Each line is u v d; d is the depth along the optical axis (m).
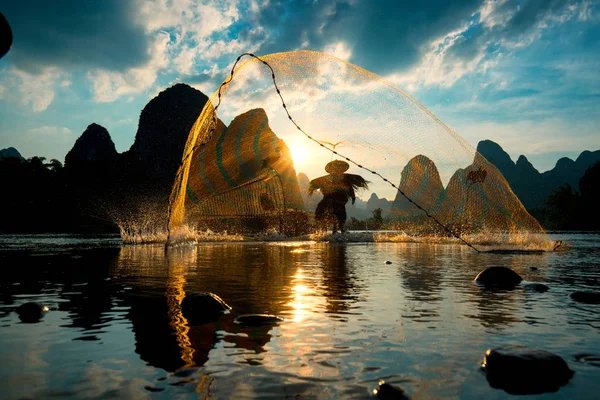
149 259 8.54
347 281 5.41
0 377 2.04
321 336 2.79
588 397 1.85
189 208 13.84
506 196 10.97
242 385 1.95
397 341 2.67
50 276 5.84
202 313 3.44
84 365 2.22
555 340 2.71
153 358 2.33
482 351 2.48
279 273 6.26
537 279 5.66
